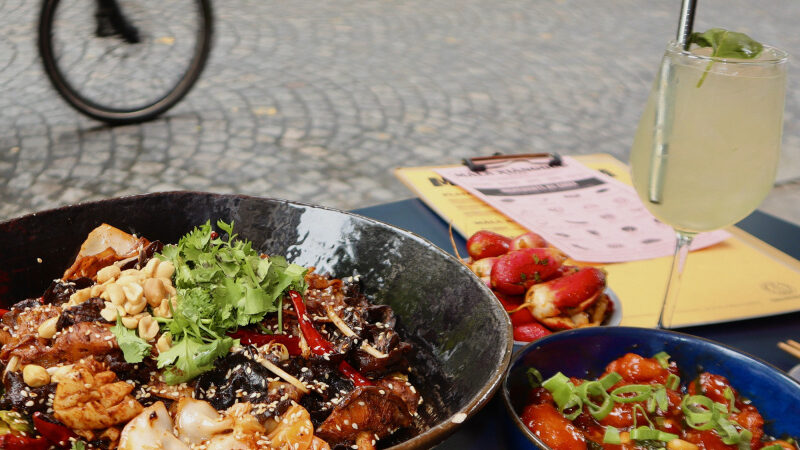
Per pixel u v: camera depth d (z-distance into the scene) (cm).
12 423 74
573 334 90
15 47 458
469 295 89
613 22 614
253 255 89
